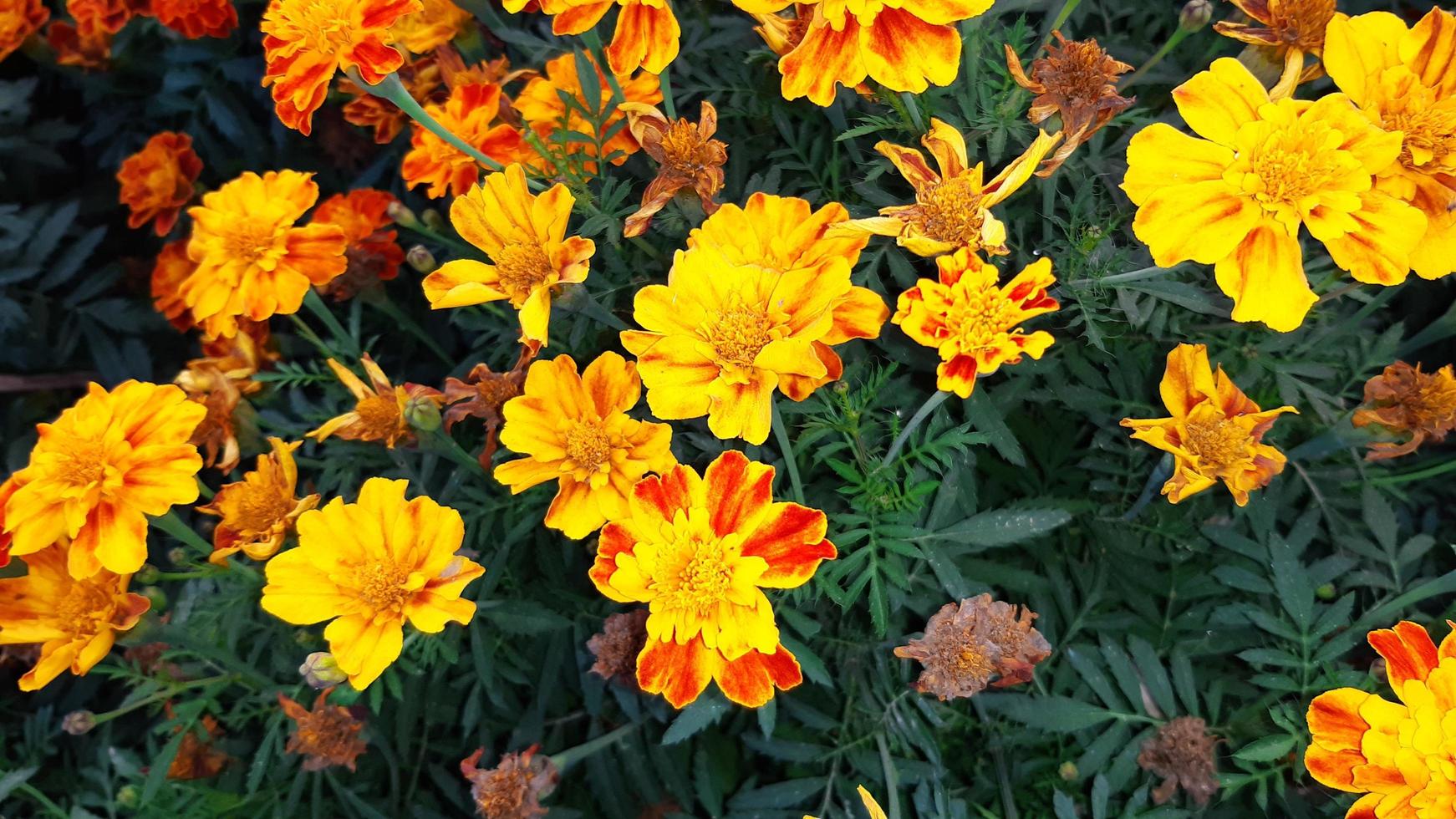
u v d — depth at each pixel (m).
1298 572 0.50
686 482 0.45
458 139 0.51
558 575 0.55
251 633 0.57
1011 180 0.45
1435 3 0.56
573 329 0.52
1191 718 0.50
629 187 0.51
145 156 0.63
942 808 0.49
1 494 0.50
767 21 0.48
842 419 0.49
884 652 0.52
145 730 0.60
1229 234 0.44
